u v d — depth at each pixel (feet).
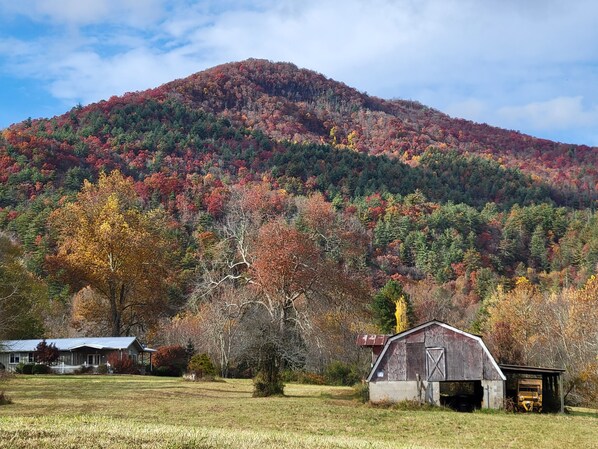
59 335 290.76
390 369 144.66
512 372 141.69
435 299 345.31
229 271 223.51
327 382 205.77
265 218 359.05
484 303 312.50
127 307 283.59
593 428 109.81
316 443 67.62
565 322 229.45
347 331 213.46
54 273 280.10
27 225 376.68
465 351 140.56
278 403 135.74
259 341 162.09
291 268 196.03
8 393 142.82
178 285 321.32
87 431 64.13
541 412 139.95
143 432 65.67
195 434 66.54
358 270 313.12
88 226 274.77
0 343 198.80
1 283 229.25
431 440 92.99
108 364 231.30
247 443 62.69
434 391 140.77
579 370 192.03
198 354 220.23
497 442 92.89
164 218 402.72
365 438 90.12
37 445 55.36
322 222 290.35
